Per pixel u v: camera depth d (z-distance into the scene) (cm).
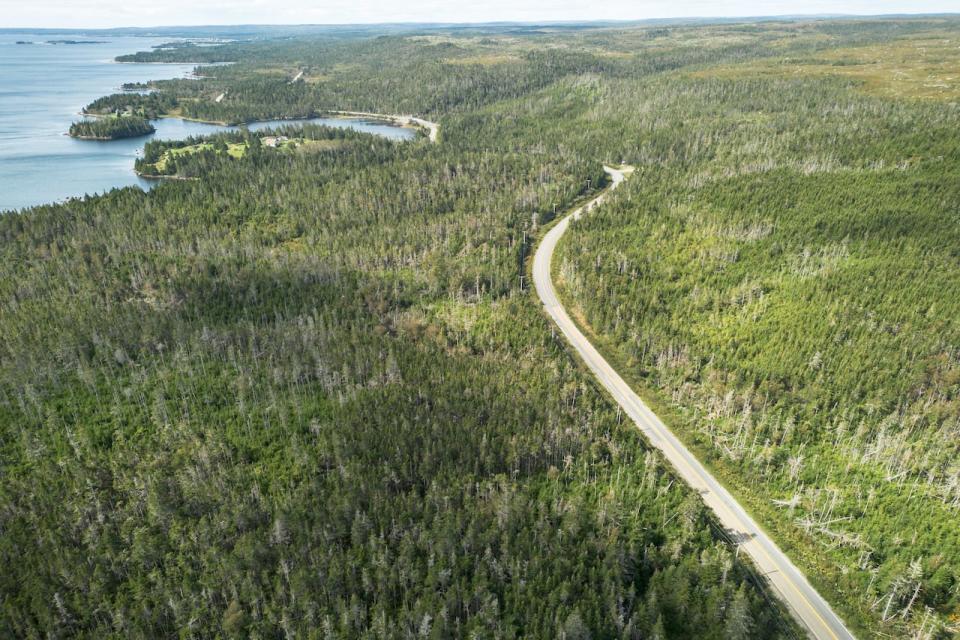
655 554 9119
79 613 8512
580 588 8444
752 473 11025
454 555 8856
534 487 10531
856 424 11850
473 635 7669
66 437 12062
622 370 14162
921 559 9181
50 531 9562
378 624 7956
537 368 13438
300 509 9831
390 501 9988
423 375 13212
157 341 14762
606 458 11144
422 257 19225
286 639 8088
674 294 16488
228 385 13412
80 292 16725
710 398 12769
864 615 8588
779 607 8694
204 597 8631
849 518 10031
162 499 10025
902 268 15875
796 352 13525
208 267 18125
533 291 17900
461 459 10731
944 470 10756
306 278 17688
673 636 8038
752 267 17188
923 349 13075
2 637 8175
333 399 12850
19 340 14350
